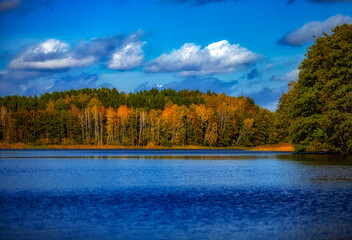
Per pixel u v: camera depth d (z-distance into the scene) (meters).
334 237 21.28
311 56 78.94
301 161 71.75
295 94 83.06
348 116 67.25
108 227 23.17
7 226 23.38
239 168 61.69
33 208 28.45
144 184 41.88
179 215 26.12
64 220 24.83
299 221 24.53
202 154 117.12
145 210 27.72
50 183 42.62
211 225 23.59
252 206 29.03
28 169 60.72
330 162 67.88
